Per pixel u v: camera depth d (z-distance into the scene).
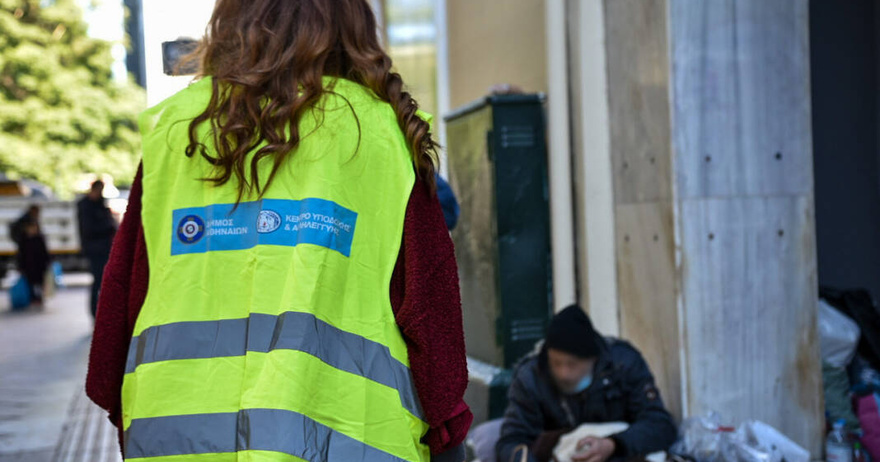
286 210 1.40
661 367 4.01
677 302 3.81
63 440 5.73
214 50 1.54
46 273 15.40
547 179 5.14
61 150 29.77
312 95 1.42
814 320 3.92
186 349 1.36
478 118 5.27
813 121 4.90
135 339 1.39
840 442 3.80
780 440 3.49
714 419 3.54
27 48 29.44
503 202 5.07
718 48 3.80
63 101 30.34
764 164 3.86
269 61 1.43
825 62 4.91
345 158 1.43
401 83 1.55
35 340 10.61
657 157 3.95
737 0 3.81
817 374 3.94
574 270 4.92
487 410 4.83
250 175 1.40
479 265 5.37
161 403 1.33
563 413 3.52
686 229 3.79
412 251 1.44
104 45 31.55
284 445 1.26
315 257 1.36
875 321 4.23
